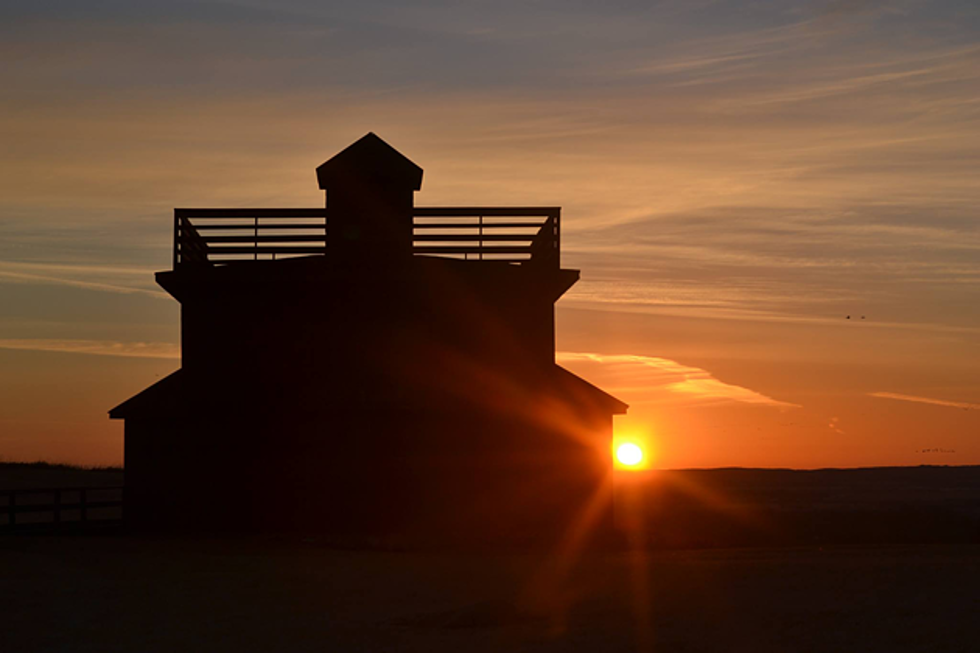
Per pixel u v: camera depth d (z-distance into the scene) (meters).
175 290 27.30
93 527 26.72
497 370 27.11
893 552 26.06
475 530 26.12
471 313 27.34
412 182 28.66
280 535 25.31
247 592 17.00
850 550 27.20
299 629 14.09
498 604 15.36
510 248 28.09
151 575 18.56
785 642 13.11
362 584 17.97
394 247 28.25
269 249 27.94
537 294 27.66
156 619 14.72
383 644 13.12
